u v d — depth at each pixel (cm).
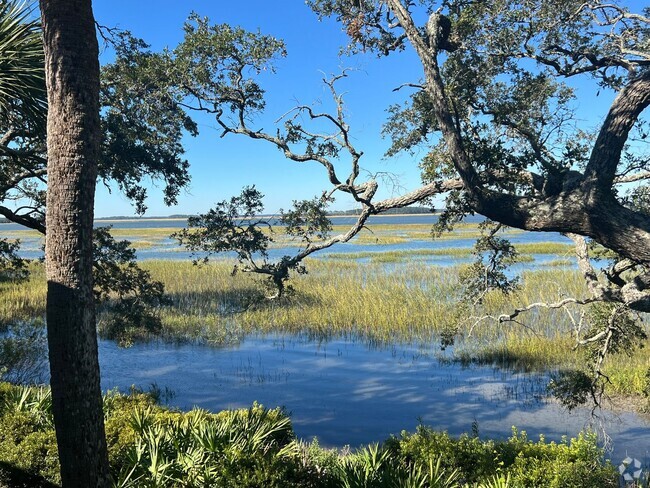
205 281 2952
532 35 671
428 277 3050
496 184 598
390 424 1120
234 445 607
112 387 1345
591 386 840
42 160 876
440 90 565
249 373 1477
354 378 1433
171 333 1855
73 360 381
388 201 707
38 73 653
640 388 1225
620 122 514
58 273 381
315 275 3188
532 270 3253
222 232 834
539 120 722
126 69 843
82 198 384
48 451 666
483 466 663
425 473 600
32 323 1666
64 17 379
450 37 642
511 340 1658
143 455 585
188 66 786
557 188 562
